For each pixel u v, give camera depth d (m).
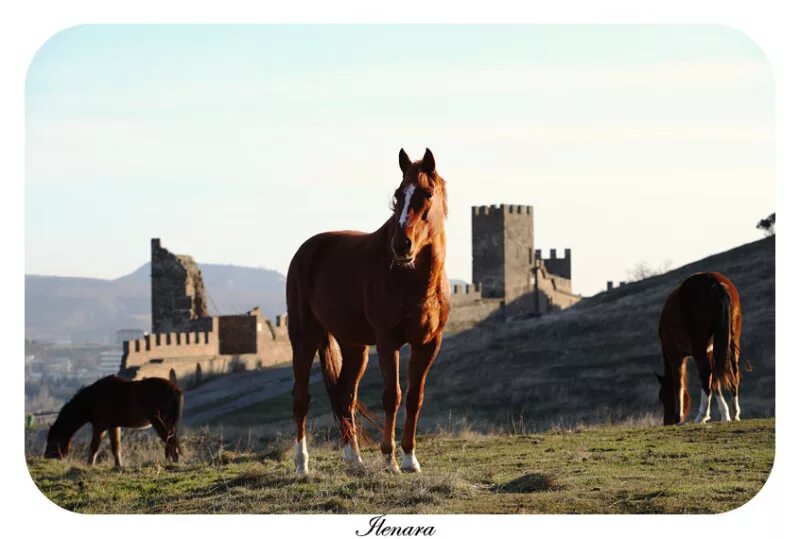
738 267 50.47
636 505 11.42
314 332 14.06
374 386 45.50
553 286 120.12
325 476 13.09
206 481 13.89
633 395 35.25
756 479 12.58
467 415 35.16
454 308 97.94
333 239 13.96
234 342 77.88
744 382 34.00
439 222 12.15
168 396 19.66
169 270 81.19
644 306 49.94
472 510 11.37
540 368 41.88
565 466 13.72
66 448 19.69
